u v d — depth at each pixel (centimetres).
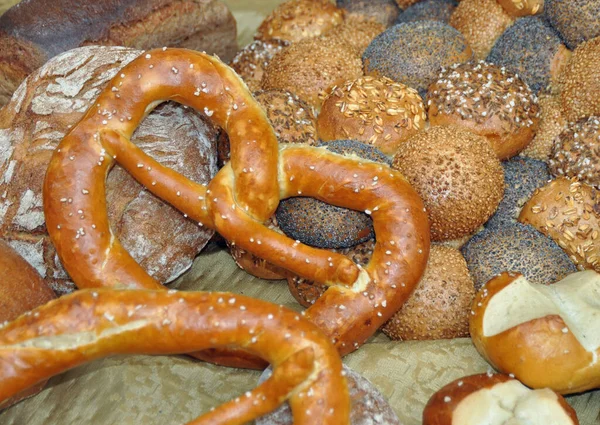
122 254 70
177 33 95
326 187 72
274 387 63
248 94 73
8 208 75
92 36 87
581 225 75
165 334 64
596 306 71
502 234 76
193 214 72
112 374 72
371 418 66
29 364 63
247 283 80
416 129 79
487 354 70
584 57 81
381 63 84
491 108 78
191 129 78
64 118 76
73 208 70
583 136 78
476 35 88
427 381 72
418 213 71
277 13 95
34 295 71
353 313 69
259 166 71
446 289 74
